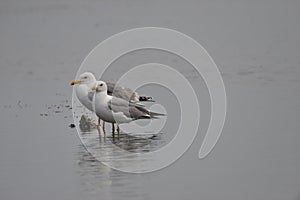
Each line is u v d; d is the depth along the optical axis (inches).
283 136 617.0
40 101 877.8
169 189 485.7
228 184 490.9
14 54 1348.4
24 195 488.4
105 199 468.4
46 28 1669.5
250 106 754.2
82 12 1903.3
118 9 1927.9
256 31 1435.8
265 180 495.5
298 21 1521.9
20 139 665.6
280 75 953.5
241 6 1850.4
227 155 568.1
